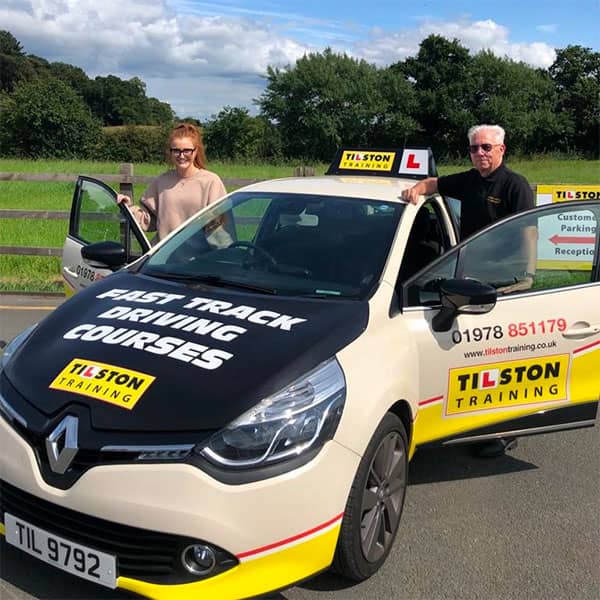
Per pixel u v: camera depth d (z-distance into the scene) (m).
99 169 28.56
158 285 3.46
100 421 2.50
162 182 5.09
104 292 3.41
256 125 58.81
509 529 3.43
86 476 2.43
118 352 2.79
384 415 2.85
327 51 63.22
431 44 63.94
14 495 2.62
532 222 3.69
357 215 3.84
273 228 3.95
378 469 2.93
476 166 4.33
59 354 2.86
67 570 2.54
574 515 3.58
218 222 4.05
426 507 3.62
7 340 6.30
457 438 3.53
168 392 2.56
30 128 58.22
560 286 3.76
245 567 2.44
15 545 2.66
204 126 58.91
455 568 3.09
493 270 3.64
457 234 4.31
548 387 3.71
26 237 11.02
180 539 2.39
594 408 3.85
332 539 2.62
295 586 2.80
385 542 3.04
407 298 3.34
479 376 3.49
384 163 4.93
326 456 2.57
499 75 62.97
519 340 3.57
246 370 2.65
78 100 60.44
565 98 66.38
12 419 2.66
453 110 62.53
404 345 3.15
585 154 54.66
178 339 2.85
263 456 2.46
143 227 5.11
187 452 2.42
